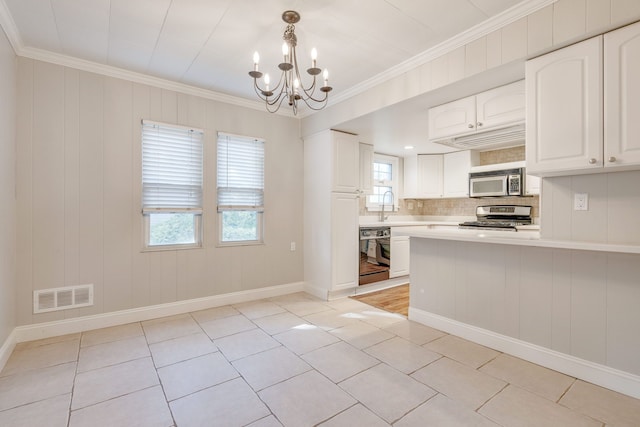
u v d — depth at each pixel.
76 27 2.25
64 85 2.69
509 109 2.38
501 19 2.08
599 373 1.93
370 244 4.23
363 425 1.58
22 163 2.52
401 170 5.64
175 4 1.99
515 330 2.33
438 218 5.68
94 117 2.82
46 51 2.58
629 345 1.83
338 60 2.69
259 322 3.02
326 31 2.27
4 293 2.20
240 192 3.68
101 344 2.51
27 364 2.19
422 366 2.17
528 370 2.12
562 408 1.71
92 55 2.67
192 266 3.35
